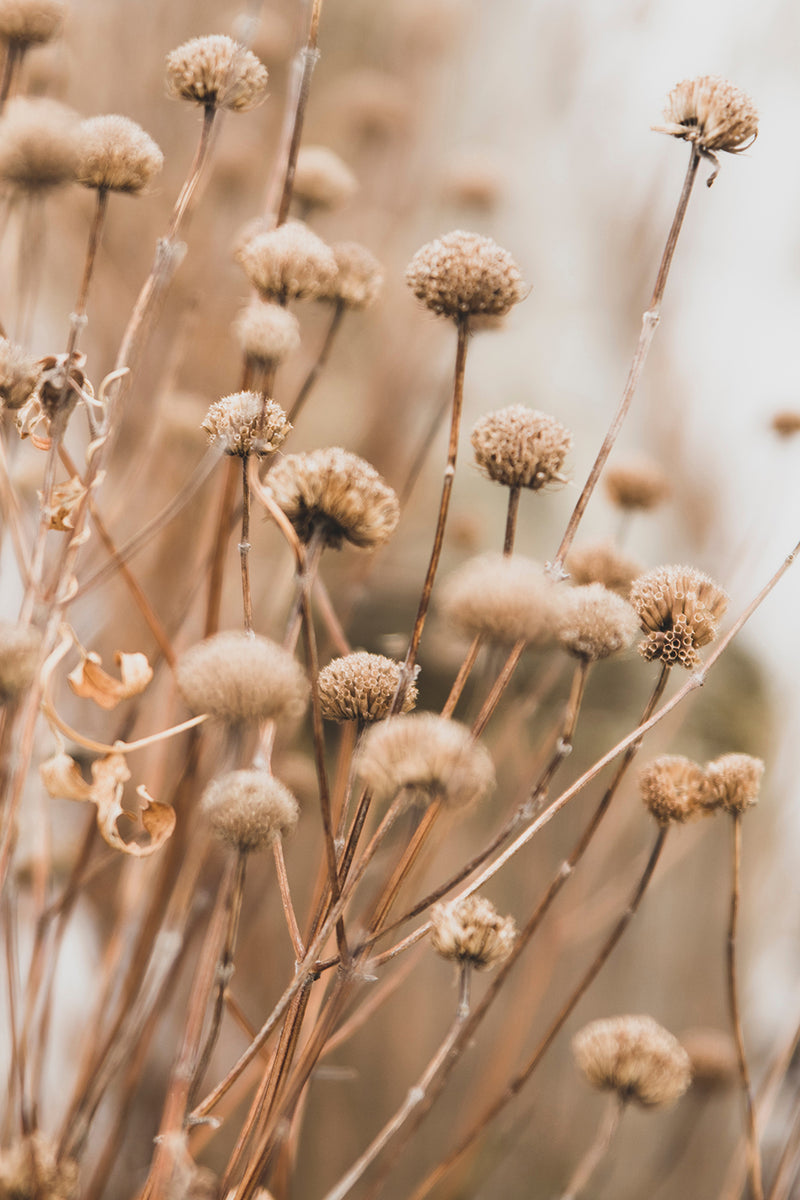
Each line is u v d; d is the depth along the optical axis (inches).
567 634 26.4
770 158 63.2
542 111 67.4
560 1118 49.9
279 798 25.7
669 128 27.1
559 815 46.4
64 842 36.1
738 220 64.6
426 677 44.1
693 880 50.8
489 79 66.8
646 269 65.0
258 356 27.2
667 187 65.0
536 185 67.0
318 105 63.2
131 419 41.6
